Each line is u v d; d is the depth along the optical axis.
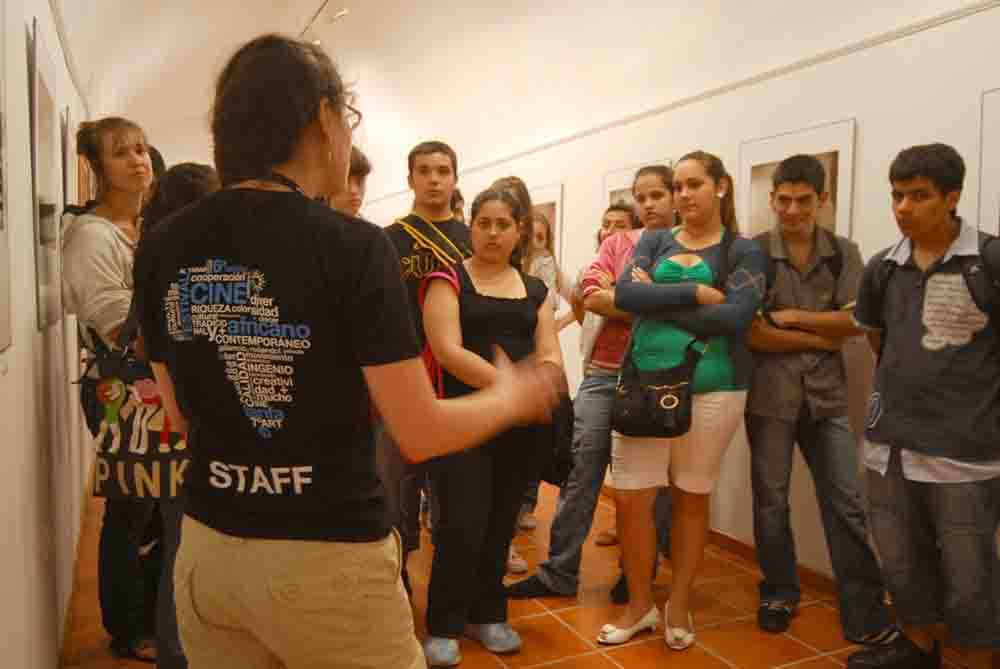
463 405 1.11
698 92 4.08
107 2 5.33
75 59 4.48
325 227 1.03
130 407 2.25
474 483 2.61
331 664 1.07
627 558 2.90
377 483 1.11
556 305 4.55
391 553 1.11
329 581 1.04
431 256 2.85
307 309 1.02
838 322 2.89
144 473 2.23
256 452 1.04
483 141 6.59
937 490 2.32
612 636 2.84
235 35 8.50
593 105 5.04
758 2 3.69
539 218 4.56
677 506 2.82
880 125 3.11
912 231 2.33
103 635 2.83
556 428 2.66
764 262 2.73
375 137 8.98
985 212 2.74
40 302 2.14
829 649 2.83
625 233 3.35
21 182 1.91
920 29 2.95
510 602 3.25
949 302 2.30
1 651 1.51
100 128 2.56
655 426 2.58
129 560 2.62
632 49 4.60
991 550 2.31
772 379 3.02
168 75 9.16
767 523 3.06
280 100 1.06
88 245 2.35
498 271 2.74
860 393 3.19
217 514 1.06
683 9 4.15
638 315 2.75
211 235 1.07
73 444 3.48
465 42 6.31
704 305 2.61
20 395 1.80
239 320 1.04
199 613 1.11
